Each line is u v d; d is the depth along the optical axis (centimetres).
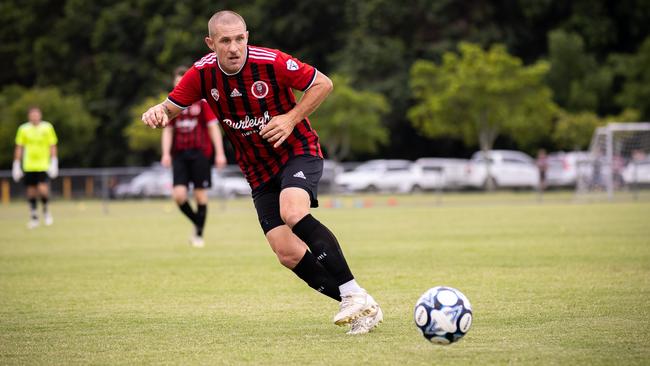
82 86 19588
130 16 19188
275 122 2089
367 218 7350
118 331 2209
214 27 2089
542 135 17225
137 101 19012
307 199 2142
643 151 12419
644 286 2894
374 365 1744
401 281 3114
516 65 15350
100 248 4794
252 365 1770
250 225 6844
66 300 2788
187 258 4147
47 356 1905
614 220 6406
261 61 2112
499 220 6700
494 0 19675
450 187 12631
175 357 1872
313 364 1769
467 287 2914
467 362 1758
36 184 6938
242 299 2769
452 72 16075
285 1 19388
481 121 15700
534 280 3072
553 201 10550
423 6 18650
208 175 4722
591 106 17950
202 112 4619
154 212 9331
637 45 19775
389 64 18600
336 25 19738
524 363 1744
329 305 2628
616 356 1806
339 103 16400
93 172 10288
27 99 16538
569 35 18475
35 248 4831
